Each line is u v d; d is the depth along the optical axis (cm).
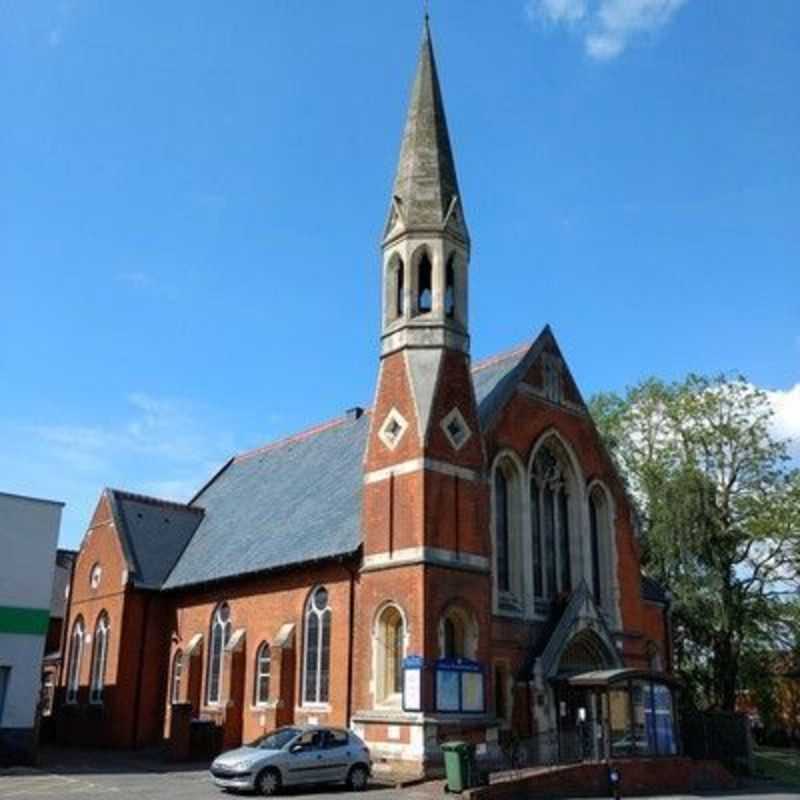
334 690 2961
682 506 4438
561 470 3541
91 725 3856
